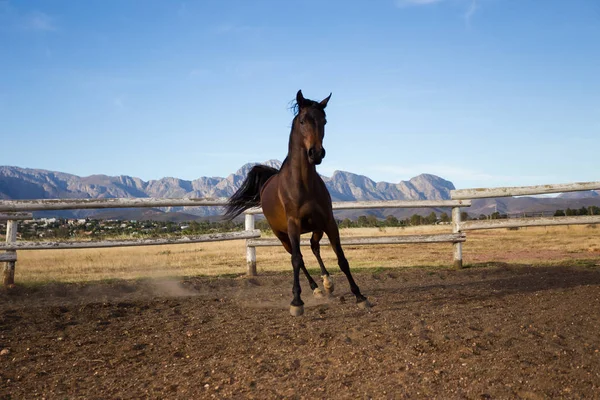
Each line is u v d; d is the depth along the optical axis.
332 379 3.12
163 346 4.18
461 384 2.87
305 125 4.91
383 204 8.79
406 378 3.02
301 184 5.08
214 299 6.39
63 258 14.09
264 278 8.16
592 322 3.97
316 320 4.77
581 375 2.88
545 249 13.88
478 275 7.74
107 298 6.66
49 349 4.18
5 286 7.51
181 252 16.55
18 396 3.15
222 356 3.79
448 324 4.12
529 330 3.82
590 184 8.48
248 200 7.00
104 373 3.54
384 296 6.04
